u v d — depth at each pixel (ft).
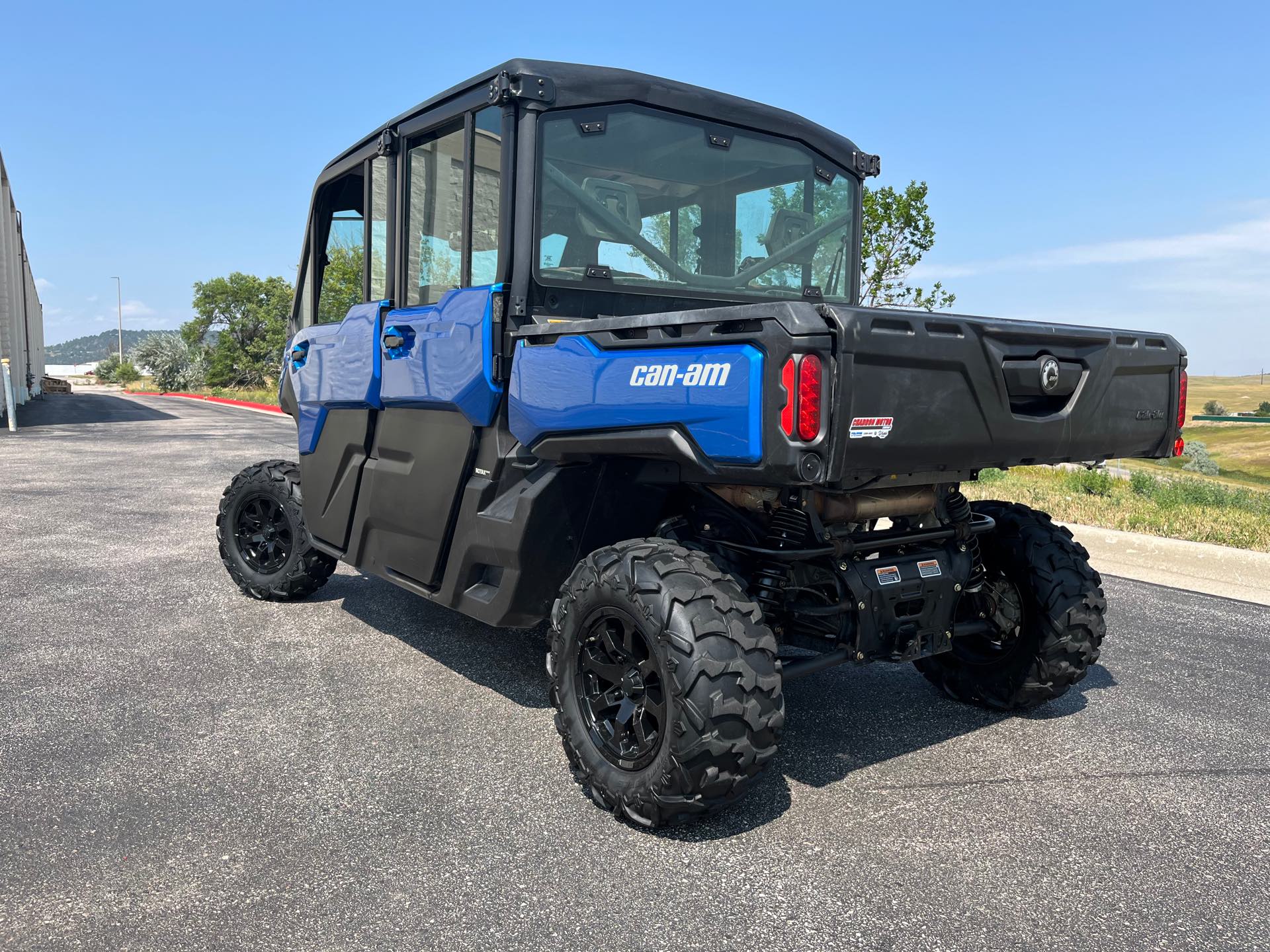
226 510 18.03
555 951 7.04
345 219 15.53
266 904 7.63
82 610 16.97
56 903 7.59
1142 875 8.33
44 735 11.19
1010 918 7.58
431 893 7.83
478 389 11.16
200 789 9.80
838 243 13.66
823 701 13.01
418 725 11.76
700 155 12.03
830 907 7.71
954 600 10.87
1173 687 13.73
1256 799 9.94
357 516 14.56
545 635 15.96
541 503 10.61
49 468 40.04
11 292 120.78
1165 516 27.53
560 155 10.93
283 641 15.29
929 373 8.68
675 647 8.55
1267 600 19.19
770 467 7.98
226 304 288.51
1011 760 10.96
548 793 9.85
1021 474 45.57
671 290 11.85
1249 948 7.21
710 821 9.27
